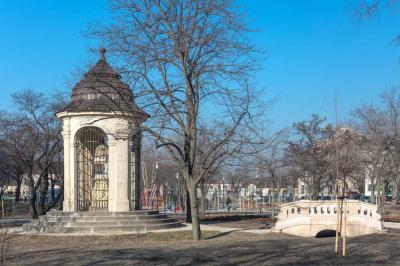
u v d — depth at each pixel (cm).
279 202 6038
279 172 5422
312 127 4712
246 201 6656
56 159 4078
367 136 3984
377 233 2462
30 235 2397
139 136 2325
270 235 2369
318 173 3916
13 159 3994
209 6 2075
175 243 1955
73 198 2719
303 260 1373
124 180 2702
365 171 5038
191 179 2177
